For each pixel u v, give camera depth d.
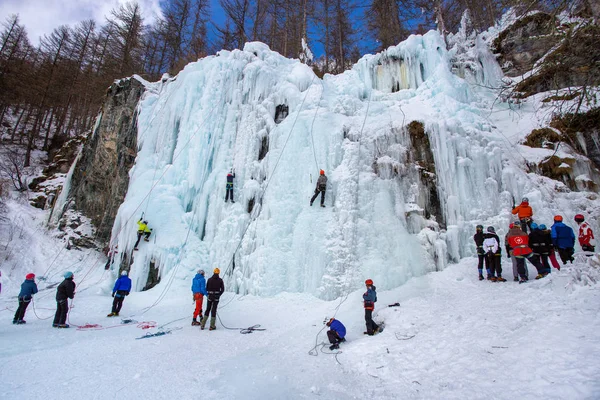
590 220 9.92
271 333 7.05
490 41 17.67
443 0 20.22
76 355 5.51
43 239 16.53
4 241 15.34
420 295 8.06
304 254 10.34
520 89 13.31
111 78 26.36
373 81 15.96
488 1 18.62
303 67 15.31
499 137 12.16
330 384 4.30
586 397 2.71
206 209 13.25
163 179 13.92
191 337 6.77
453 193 10.62
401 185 11.19
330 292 9.34
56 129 31.62
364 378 4.42
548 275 6.61
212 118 14.58
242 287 10.65
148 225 12.54
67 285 7.97
